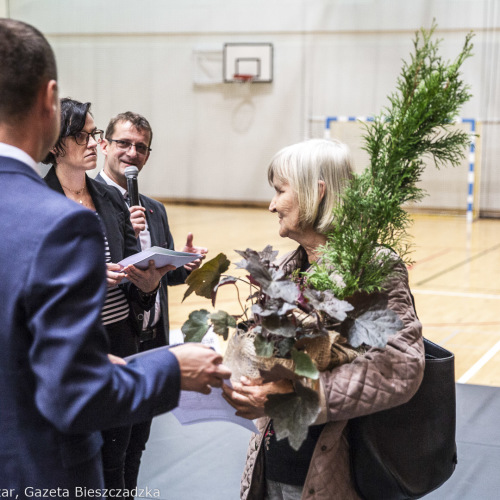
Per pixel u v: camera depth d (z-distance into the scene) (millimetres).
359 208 1460
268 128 14656
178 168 15258
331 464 1565
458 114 1432
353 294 1489
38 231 1118
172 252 2217
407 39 13625
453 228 12188
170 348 1302
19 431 1152
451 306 6730
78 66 15305
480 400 4113
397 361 1496
